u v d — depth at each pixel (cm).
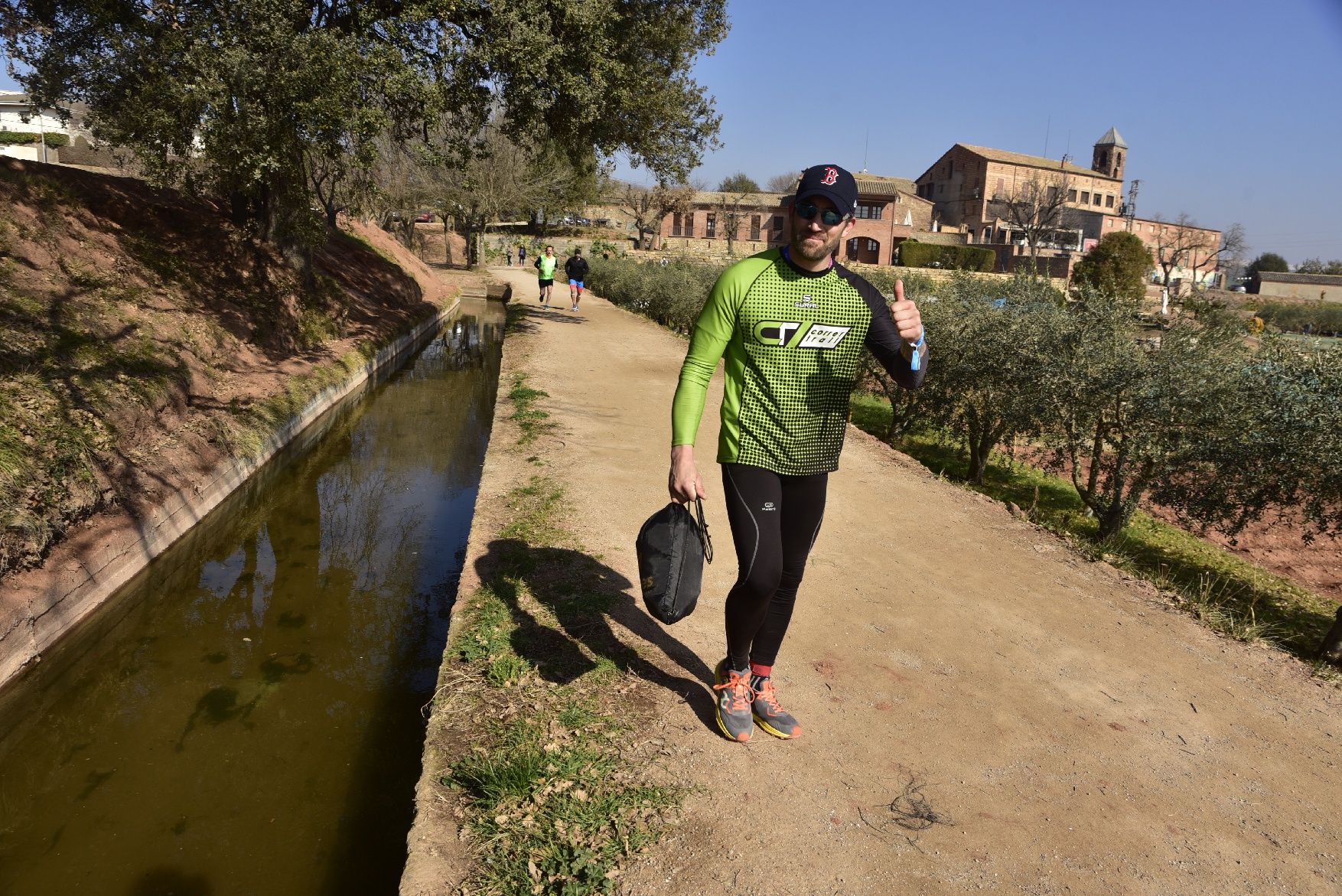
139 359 760
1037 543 565
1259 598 733
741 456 277
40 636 443
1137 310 850
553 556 479
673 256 5603
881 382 1161
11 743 388
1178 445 734
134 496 581
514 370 1184
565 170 3909
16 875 304
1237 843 274
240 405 845
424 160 1380
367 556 630
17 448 505
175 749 385
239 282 1173
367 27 1159
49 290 771
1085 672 384
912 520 606
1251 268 9294
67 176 1071
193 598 549
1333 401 621
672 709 330
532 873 243
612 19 1459
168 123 921
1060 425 827
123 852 319
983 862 258
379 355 1408
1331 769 319
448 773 289
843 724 329
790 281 265
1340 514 645
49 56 1066
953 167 8350
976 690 361
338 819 341
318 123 929
